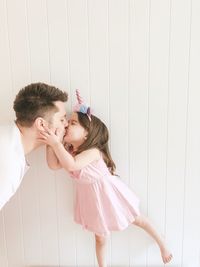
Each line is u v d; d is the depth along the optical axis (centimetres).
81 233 149
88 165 128
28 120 118
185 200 143
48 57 131
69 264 153
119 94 133
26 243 151
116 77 131
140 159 139
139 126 136
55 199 145
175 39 127
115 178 136
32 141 122
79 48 130
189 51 128
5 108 137
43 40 130
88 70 131
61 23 128
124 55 129
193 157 138
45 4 127
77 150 129
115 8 126
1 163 109
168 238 147
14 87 135
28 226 149
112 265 152
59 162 132
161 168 140
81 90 133
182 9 125
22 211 147
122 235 149
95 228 134
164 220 145
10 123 128
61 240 150
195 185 141
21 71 133
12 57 132
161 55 129
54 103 120
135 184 142
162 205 143
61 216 147
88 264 153
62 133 125
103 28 128
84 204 135
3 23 129
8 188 110
